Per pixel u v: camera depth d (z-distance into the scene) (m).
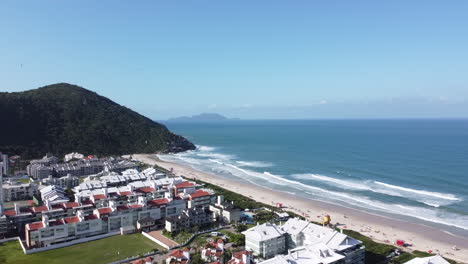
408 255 99.19
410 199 161.50
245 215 134.00
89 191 143.50
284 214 137.12
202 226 121.62
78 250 100.88
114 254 97.75
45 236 104.38
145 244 105.81
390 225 128.88
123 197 137.50
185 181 170.75
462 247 108.25
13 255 96.88
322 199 166.50
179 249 98.88
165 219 120.62
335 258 82.38
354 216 139.75
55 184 180.38
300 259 81.00
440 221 132.12
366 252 100.19
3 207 131.50
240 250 99.00
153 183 157.62
